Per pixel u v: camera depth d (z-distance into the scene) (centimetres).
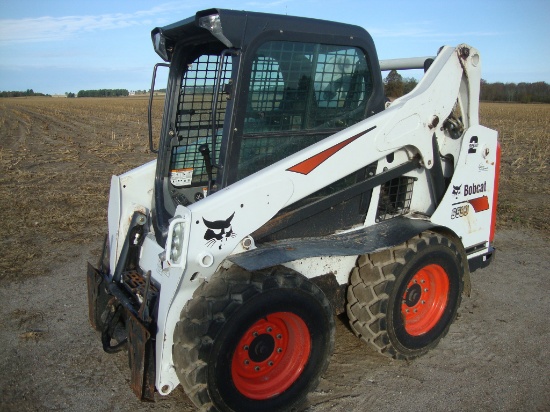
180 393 348
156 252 346
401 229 367
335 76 343
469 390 348
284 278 297
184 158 386
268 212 306
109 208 401
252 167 323
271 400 311
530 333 429
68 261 576
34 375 363
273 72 314
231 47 296
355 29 346
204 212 280
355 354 393
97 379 361
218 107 389
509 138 1895
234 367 299
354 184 362
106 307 369
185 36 348
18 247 615
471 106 411
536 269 570
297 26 314
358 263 365
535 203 858
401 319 366
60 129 2289
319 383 339
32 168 1173
